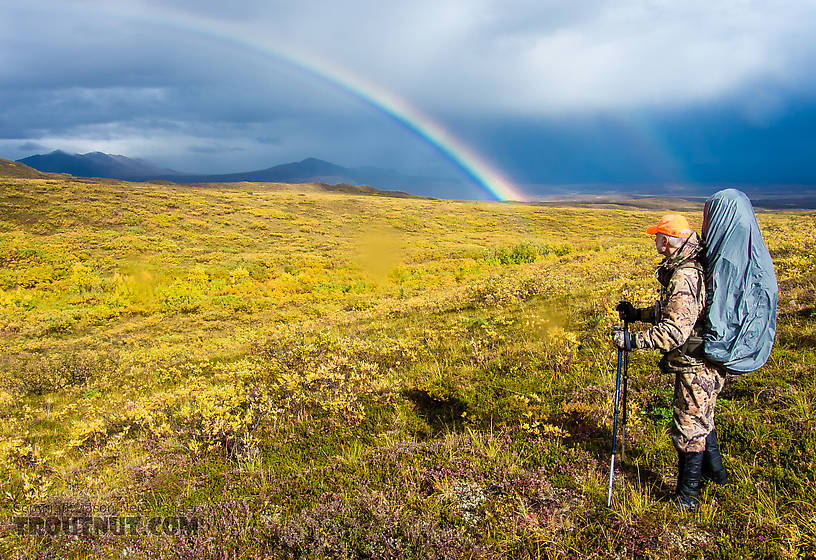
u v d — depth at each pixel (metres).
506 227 61.94
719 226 3.23
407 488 4.15
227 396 6.78
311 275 30.69
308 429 5.88
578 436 4.73
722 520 3.35
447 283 26.23
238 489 4.60
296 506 4.15
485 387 6.39
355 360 8.03
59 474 5.62
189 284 27.64
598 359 6.58
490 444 4.72
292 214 57.97
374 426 5.74
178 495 4.70
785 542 3.08
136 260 32.38
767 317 3.20
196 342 17.17
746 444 4.13
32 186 50.50
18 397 10.80
